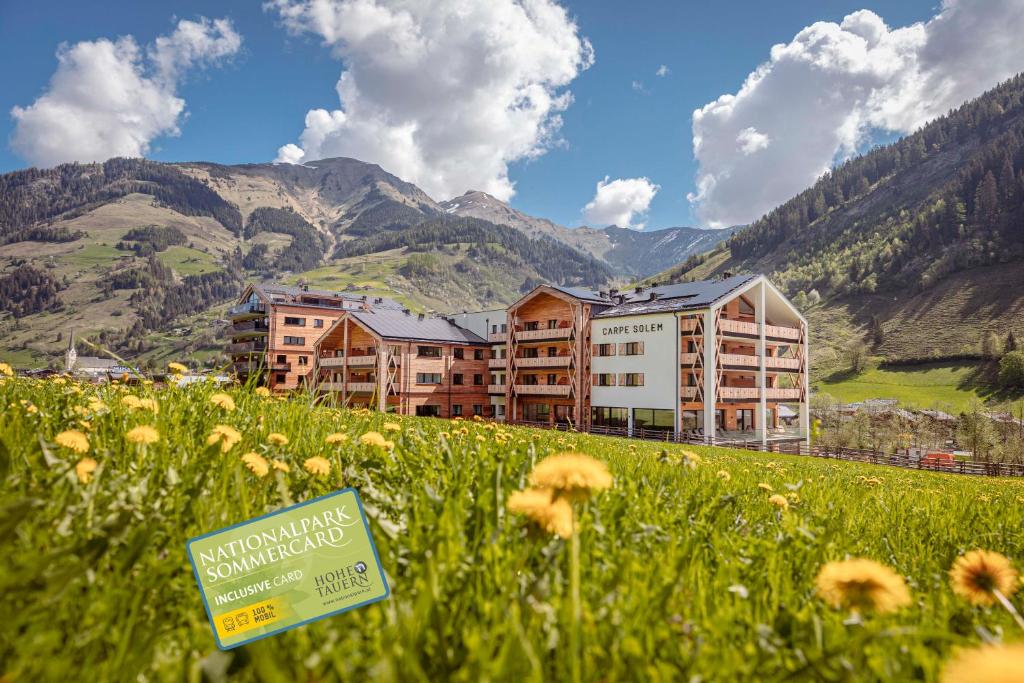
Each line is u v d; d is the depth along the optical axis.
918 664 1.40
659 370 42.28
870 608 1.37
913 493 7.26
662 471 4.48
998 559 1.80
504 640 1.31
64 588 1.39
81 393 4.69
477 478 3.29
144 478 2.54
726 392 40.50
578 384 47.53
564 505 1.65
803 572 2.33
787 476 7.75
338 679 1.20
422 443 4.41
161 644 1.44
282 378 65.81
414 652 1.24
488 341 57.34
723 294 40.78
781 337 45.28
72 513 2.00
